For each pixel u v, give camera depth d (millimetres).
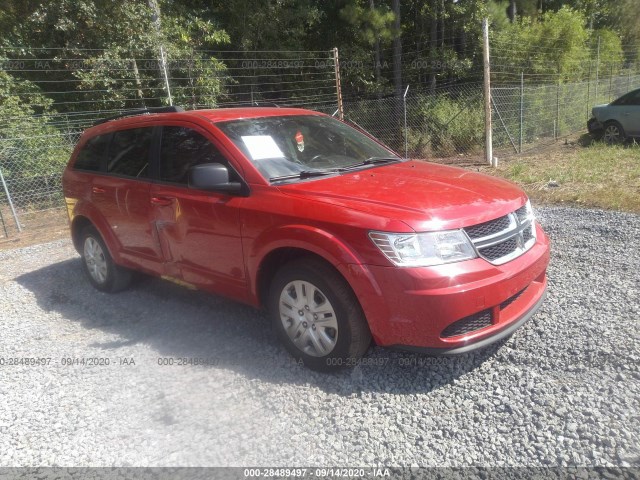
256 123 3990
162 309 4559
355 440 2633
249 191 3445
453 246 2840
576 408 2715
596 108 12852
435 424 2719
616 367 3029
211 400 3053
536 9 22109
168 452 2631
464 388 3004
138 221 4312
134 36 11727
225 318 4246
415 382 3100
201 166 3379
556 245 5414
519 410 2750
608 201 6945
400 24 18906
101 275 5082
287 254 3406
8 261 6707
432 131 14938
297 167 3670
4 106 10625
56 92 11570
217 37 13188
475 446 2531
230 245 3557
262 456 2564
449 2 17562
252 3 15086
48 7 11281
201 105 12680
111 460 2602
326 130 4348
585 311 3762
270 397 3037
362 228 2873
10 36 11547
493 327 2965
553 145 13992
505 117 14469
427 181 3463
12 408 3145
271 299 3424
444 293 2729
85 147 5160
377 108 15820
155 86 12156
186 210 3805
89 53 11555
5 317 4684
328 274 3043
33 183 10281
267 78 16406
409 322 2803
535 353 3271
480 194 3256
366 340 3096
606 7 27688
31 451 2721
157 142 4203
